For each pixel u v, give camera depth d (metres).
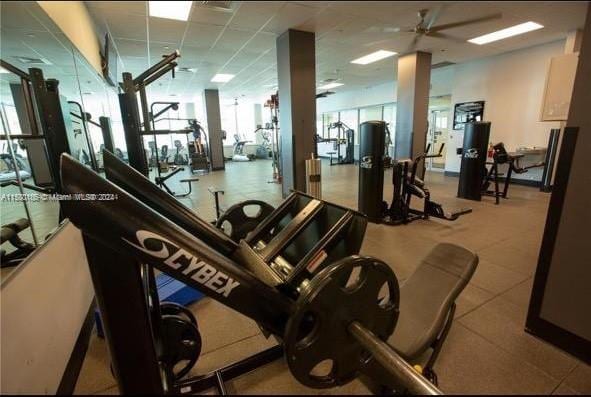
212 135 10.28
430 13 1.37
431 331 1.44
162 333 1.40
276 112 7.95
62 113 2.83
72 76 3.32
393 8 1.32
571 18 1.52
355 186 6.96
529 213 4.60
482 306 2.20
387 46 3.90
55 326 1.61
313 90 4.70
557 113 3.03
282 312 1.23
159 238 0.94
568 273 1.71
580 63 1.57
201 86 9.30
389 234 3.77
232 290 1.10
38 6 0.90
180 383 1.41
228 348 1.86
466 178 5.50
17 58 2.82
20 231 2.62
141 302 0.93
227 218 2.26
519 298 2.30
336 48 4.71
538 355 1.73
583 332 1.68
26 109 2.92
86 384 1.62
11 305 1.33
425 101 6.14
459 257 1.80
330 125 11.14
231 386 1.48
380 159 4.04
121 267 0.90
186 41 4.16
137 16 1.28
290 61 4.38
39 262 1.64
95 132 4.70
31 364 1.28
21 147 3.11
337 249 1.60
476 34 1.81
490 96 6.96
